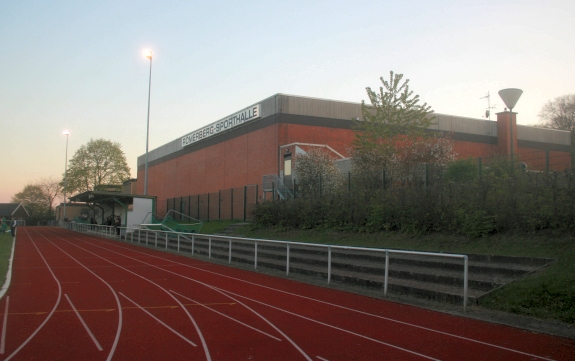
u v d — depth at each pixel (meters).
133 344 6.85
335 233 19.42
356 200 19.14
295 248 17.70
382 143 25.14
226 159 39.16
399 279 11.91
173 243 26.08
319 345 6.88
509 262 11.07
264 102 34.19
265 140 33.78
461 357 6.31
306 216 21.66
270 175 30.58
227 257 19.09
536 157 16.20
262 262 16.66
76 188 69.25
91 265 17.69
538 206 12.50
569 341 7.07
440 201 15.48
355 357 6.30
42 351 6.47
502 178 14.55
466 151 39.53
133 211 37.00
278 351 6.55
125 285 12.66
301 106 33.41
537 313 8.49
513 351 6.58
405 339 7.23
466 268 9.32
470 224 13.92
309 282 13.20
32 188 113.31
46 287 12.28
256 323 8.27
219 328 7.87
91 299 10.54
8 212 97.38
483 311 9.11
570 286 8.71
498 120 41.59
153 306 9.75
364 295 11.23
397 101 25.77
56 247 27.11
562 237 11.54
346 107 35.19
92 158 70.62
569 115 61.78
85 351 6.48
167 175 52.62
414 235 15.90
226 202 34.91
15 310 9.27
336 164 27.28
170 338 7.20
